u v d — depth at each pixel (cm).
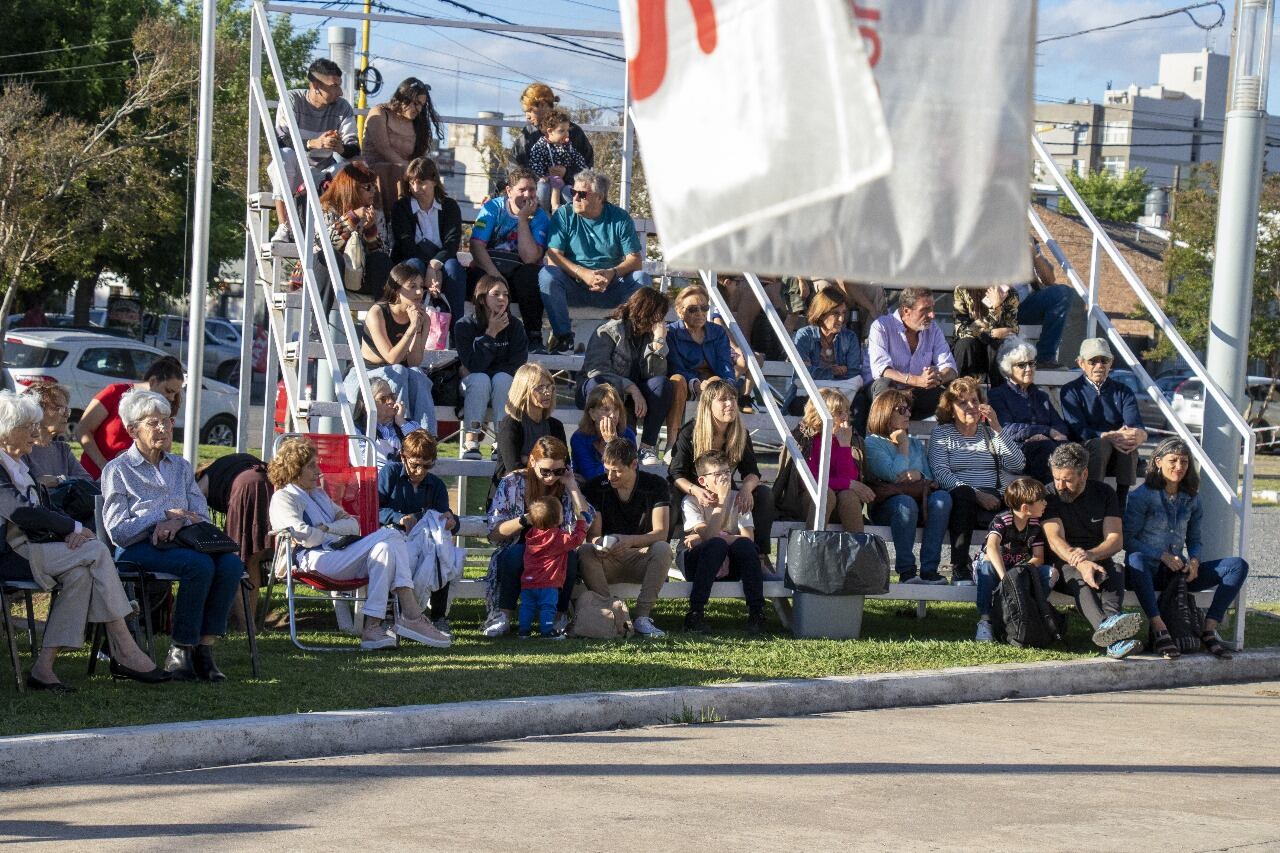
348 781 707
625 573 1095
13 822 620
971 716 933
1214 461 1227
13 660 821
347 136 1470
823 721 895
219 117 4216
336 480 1036
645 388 1234
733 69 356
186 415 1384
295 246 1316
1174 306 4606
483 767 745
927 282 360
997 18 361
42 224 3966
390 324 1199
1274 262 4291
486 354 1228
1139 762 809
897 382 1317
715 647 1036
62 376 2722
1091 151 11231
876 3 356
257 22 1409
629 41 369
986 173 361
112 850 579
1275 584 1628
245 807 653
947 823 655
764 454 1892
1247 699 1046
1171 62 13188
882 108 353
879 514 1207
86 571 835
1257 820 685
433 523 1048
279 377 1505
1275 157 9106
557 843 604
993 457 1208
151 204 4128
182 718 770
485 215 1371
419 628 1003
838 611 1116
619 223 1395
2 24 4534
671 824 639
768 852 599
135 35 4141
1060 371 1409
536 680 898
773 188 354
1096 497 1131
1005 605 1119
